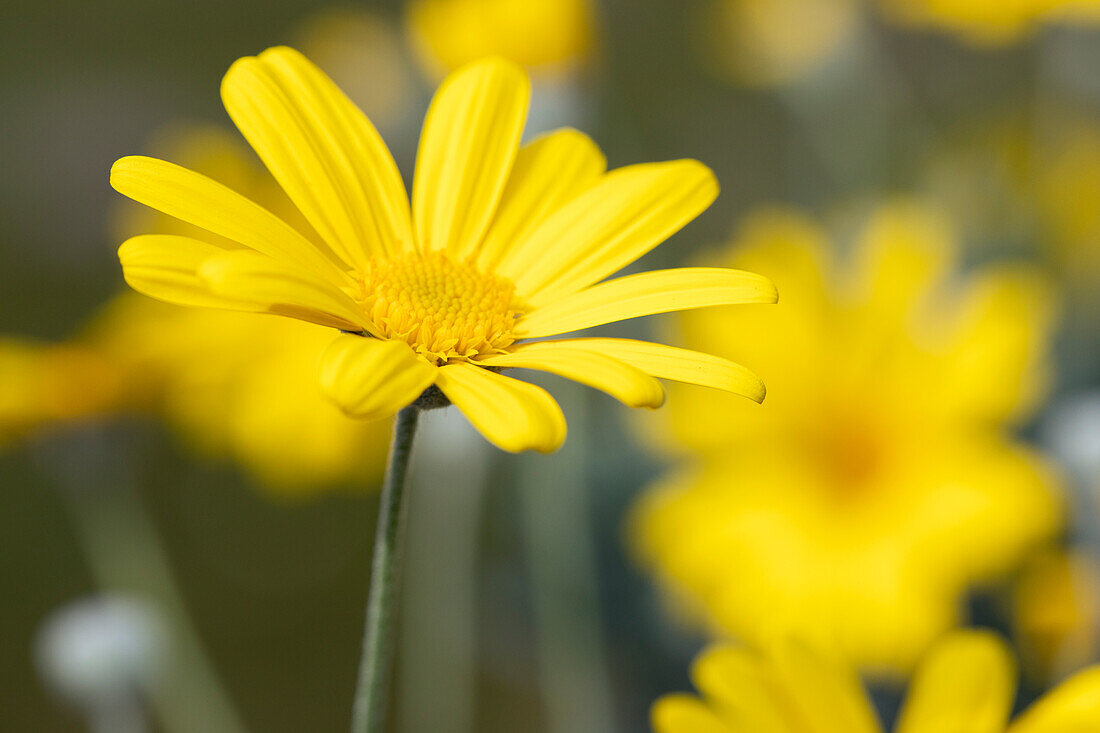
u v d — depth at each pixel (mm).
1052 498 369
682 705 294
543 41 377
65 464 375
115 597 359
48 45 892
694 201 311
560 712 380
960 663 296
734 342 372
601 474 424
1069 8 426
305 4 888
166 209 291
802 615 366
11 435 369
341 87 469
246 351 388
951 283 404
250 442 391
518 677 439
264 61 307
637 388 286
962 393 370
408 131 459
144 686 357
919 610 366
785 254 374
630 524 415
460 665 389
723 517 374
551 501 381
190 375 382
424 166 314
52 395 369
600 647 380
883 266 375
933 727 296
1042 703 295
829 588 369
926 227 386
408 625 442
